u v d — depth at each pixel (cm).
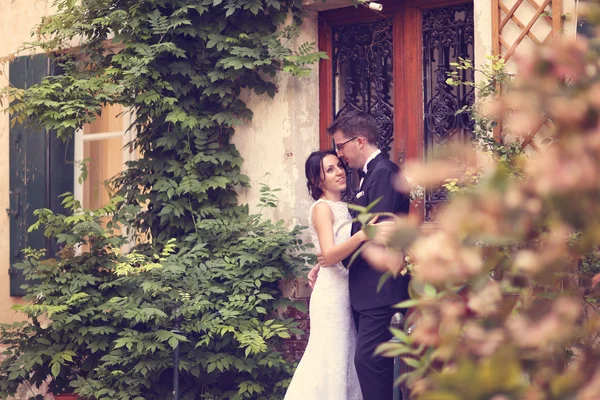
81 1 670
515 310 127
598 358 117
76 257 624
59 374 616
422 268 127
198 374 576
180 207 629
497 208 121
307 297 609
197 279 594
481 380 107
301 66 623
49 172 758
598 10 124
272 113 635
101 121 755
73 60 701
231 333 593
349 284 467
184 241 635
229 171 643
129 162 658
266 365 595
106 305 594
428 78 589
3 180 788
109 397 572
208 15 640
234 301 588
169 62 645
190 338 598
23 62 766
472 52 570
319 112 636
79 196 755
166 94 648
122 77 644
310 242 621
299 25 628
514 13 499
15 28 788
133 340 568
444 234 126
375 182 450
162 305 589
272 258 596
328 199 487
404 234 134
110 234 655
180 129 640
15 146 771
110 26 646
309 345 486
